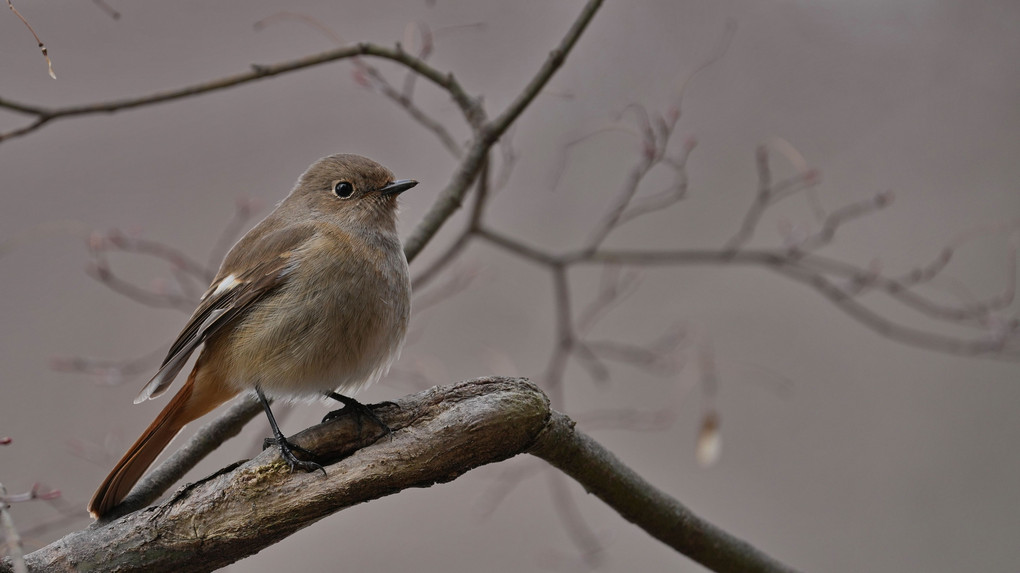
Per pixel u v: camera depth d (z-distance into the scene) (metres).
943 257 10.42
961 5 13.73
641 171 9.78
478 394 5.82
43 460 10.96
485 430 5.68
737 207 13.09
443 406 5.78
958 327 12.66
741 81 13.40
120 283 9.77
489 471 10.58
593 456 6.39
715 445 9.56
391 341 7.38
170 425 7.10
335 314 7.04
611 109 12.37
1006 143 13.26
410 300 7.59
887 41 13.75
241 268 7.28
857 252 12.91
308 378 7.09
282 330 6.97
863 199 12.97
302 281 7.04
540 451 6.06
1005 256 12.61
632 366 12.67
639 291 13.10
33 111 6.48
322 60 7.41
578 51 12.86
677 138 12.73
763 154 9.95
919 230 12.92
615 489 6.59
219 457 10.91
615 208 10.47
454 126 12.24
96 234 9.40
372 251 7.34
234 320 7.11
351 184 7.66
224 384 7.12
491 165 9.48
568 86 12.66
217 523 5.54
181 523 5.55
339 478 5.55
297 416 11.12
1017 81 13.46
